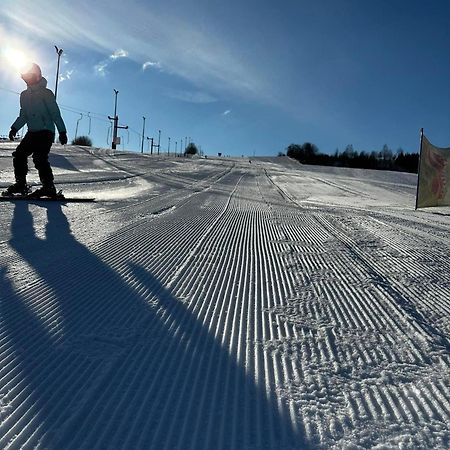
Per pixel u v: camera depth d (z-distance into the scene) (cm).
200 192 1688
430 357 339
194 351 326
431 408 267
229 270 555
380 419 253
